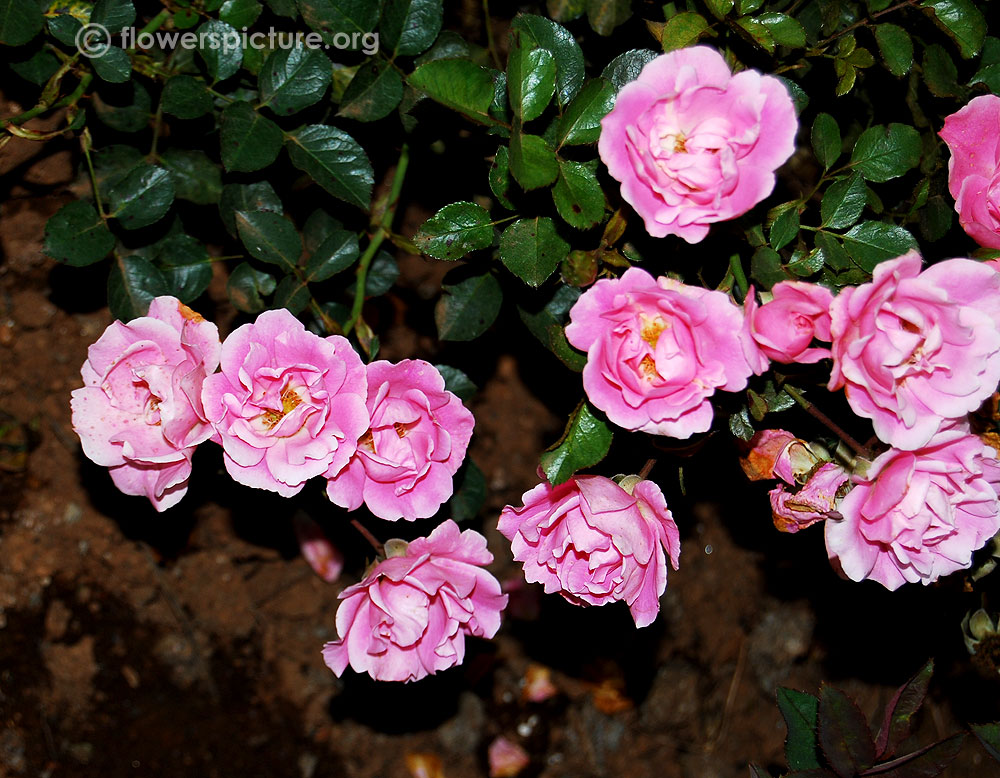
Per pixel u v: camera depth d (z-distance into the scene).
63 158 0.66
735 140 0.46
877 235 0.51
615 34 0.62
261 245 0.56
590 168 0.50
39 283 0.68
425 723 0.75
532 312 0.56
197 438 0.48
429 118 0.58
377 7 0.55
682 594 0.77
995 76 0.55
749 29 0.50
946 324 0.46
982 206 0.51
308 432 0.49
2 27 0.53
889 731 0.53
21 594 0.70
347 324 0.58
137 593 0.71
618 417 0.47
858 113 0.60
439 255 0.52
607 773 0.76
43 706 0.70
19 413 0.70
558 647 0.76
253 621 0.73
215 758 0.72
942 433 0.46
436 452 0.50
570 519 0.49
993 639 0.57
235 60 0.56
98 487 0.70
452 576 0.51
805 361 0.47
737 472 0.75
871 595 0.77
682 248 0.52
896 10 0.54
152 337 0.50
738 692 0.78
